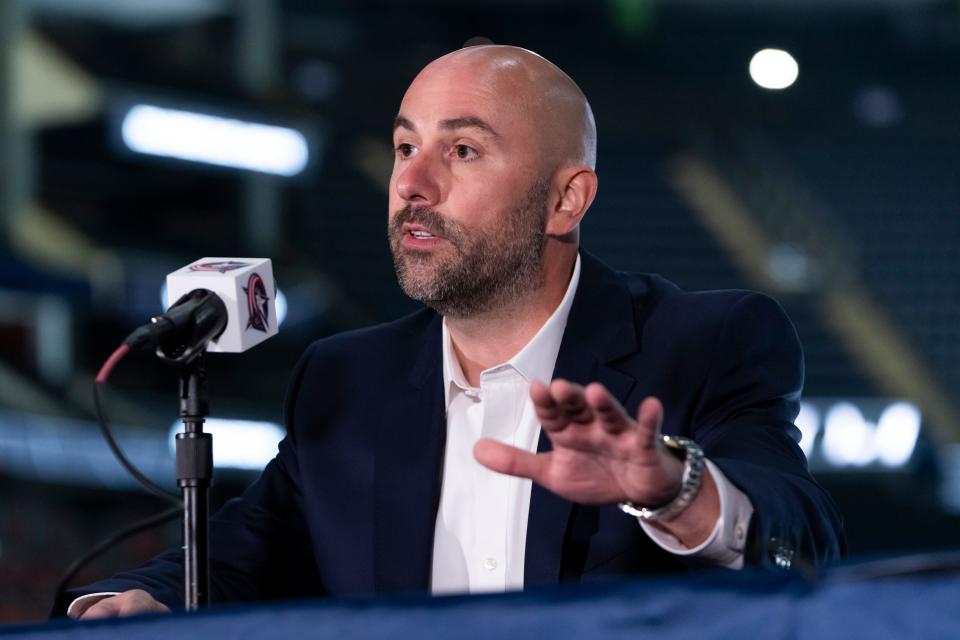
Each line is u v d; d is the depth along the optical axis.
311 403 4.54
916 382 29.41
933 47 41.41
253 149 27.33
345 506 4.27
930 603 1.85
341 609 2.06
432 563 4.14
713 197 34.81
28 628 2.24
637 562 3.91
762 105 36.66
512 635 1.98
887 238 34.03
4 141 25.28
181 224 30.16
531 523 3.98
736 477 3.23
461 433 4.30
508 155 4.18
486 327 4.30
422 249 4.15
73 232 27.16
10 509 20.47
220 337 3.60
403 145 4.32
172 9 30.47
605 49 41.00
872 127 36.94
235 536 4.43
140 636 2.16
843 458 27.08
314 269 29.14
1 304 25.64
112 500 22.84
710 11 41.22
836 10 41.25
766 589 1.96
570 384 2.65
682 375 4.16
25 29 25.70
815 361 29.92
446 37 39.91
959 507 26.61
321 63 34.47
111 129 25.70
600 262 4.53
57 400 24.31
